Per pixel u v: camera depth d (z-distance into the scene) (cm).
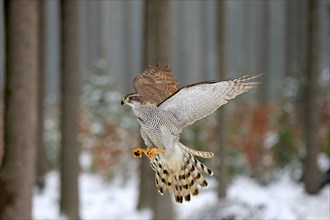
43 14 1908
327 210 1720
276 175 2183
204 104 496
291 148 2202
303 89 2398
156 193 1321
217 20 1759
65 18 1529
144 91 570
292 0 3372
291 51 3378
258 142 2222
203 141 2050
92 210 1766
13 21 1001
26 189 1032
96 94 2297
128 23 4116
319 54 1892
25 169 1027
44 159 1942
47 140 2308
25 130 1019
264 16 3891
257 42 4497
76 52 1543
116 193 1988
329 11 3678
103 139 2167
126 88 4019
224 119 1792
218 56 1752
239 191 2031
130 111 2270
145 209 1694
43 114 1922
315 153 1927
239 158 2259
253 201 1178
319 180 1938
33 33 1018
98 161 2158
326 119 2339
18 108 1012
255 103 2872
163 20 1300
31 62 1017
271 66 5225
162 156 520
